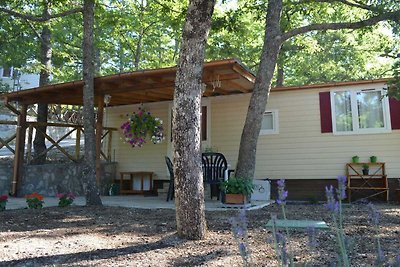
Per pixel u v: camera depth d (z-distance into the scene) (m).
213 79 7.00
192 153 3.62
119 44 16.69
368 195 8.02
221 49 15.14
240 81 7.81
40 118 10.68
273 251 3.10
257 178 8.78
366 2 8.64
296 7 9.38
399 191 7.55
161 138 8.77
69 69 16.72
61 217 5.06
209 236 3.71
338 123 8.37
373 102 8.17
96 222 4.68
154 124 8.66
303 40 14.15
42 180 8.85
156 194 9.69
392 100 8.02
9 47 12.23
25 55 13.12
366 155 8.09
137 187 9.96
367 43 16.95
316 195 8.31
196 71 3.67
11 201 7.40
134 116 8.77
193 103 3.64
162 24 15.49
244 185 6.25
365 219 4.79
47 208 5.97
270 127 8.87
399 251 3.04
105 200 7.71
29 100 8.91
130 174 10.00
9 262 2.83
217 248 3.23
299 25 12.61
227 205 6.24
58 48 15.39
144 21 14.24
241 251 1.78
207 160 7.45
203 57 3.75
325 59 18.05
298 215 5.16
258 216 5.11
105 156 10.16
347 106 8.34
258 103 7.18
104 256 3.02
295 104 8.72
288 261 1.93
